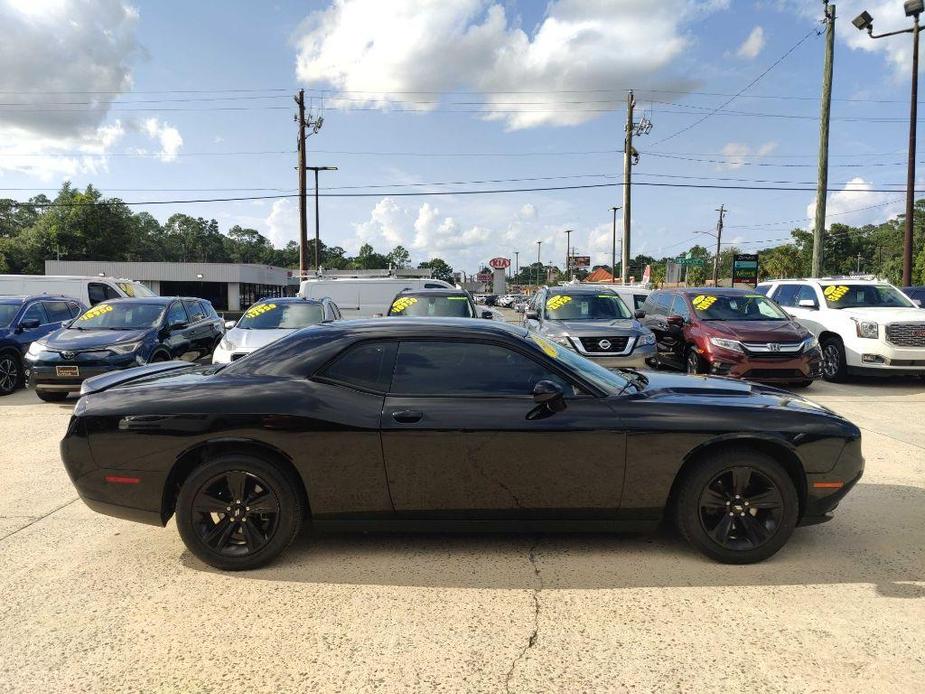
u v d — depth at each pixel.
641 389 3.99
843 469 3.68
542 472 3.56
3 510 4.70
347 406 3.59
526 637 2.91
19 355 10.50
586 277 105.94
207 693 2.52
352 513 3.63
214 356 9.16
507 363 3.74
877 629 2.97
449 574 3.57
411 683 2.58
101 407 3.69
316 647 2.84
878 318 10.16
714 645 2.84
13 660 2.76
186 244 133.12
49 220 75.44
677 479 3.68
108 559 3.81
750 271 29.58
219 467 3.58
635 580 3.48
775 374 9.41
